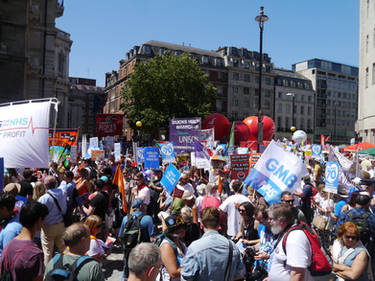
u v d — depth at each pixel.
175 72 42.56
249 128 29.78
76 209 9.12
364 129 33.38
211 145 13.82
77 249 3.32
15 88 32.72
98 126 20.53
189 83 43.28
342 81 107.31
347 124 108.94
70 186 6.96
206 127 29.27
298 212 5.39
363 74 34.00
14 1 33.16
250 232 5.55
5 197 4.51
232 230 6.59
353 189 7.07
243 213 5.59
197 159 11.22
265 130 30.64
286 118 88.75
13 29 33.09
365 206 5.40
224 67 77.19
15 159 6.71
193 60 44.56
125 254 5.55
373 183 7.05
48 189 6.20
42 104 6.80
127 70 73.50
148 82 42.28
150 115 41.50
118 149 14.78
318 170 10.23
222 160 10.44
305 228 3.50
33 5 38.72
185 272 3.48
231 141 16.20
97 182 7.85
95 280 3.07
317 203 9.04
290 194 5.38
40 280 3.49
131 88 44.44
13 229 4.33
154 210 9.78
